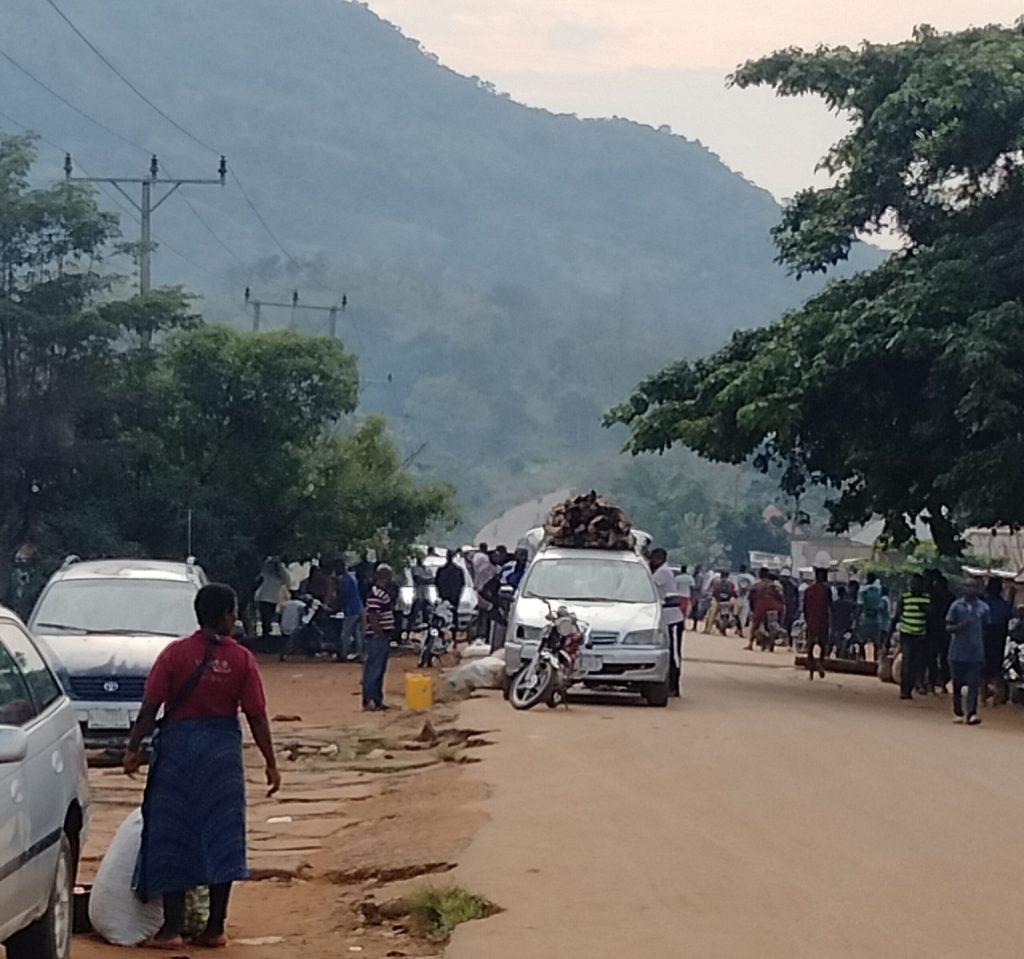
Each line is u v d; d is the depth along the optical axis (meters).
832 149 30.11
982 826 13.04
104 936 9.70
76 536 33.19
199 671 9.67
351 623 33.31
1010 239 26.58
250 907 10.93
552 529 26.86
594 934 9.22
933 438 26.95
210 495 35.84
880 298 26.59
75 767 8.91
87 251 34.56
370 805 15.04
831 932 9.32
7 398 33.66
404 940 9.88
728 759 16.70
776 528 96.56
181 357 36.59
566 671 21.56
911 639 26.66
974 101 26.62
